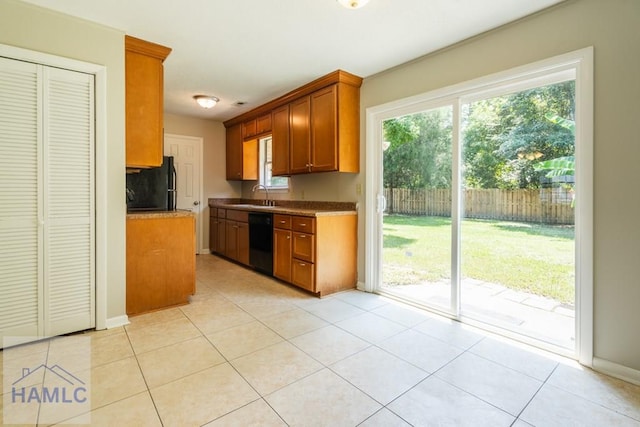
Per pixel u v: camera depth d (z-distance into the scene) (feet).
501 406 5.21
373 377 5.99
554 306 7.19
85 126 7.63
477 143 8.47
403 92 9.82
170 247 9.48
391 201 10.63
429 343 7.38
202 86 12.01
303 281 10.87
